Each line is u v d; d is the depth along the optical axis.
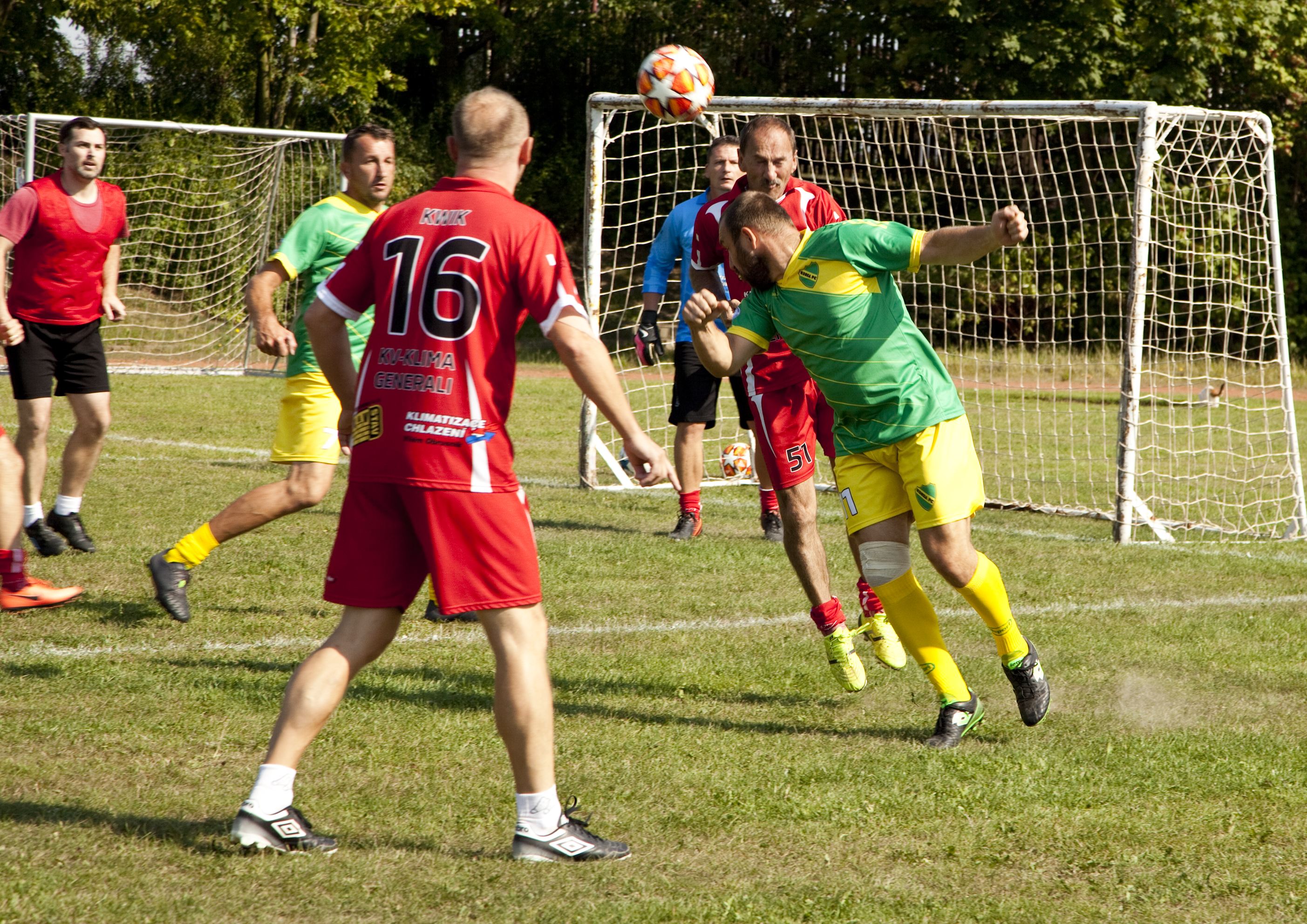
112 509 17.45
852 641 11.68
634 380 38.81
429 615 12.60
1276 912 6.53
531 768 6.90
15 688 9.79
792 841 7.41
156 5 53.12
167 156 39.75
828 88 53.41
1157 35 45.12
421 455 6.61
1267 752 9.05
